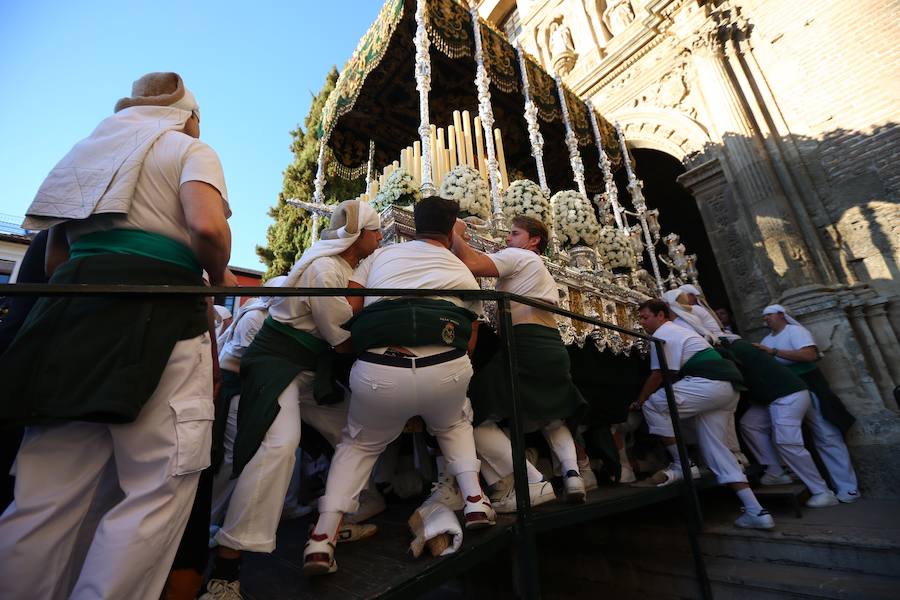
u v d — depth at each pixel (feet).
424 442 8.96
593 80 27.40
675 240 19.31
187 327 3.54
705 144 21.85
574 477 6.83
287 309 5.58
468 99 18.69
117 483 3.63
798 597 8.31
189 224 3.56
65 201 3.39
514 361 5.97
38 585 2.83
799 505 12.03
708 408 10.39
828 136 17.75
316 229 15.65
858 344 15.11
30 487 2.85
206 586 4.27
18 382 2.77
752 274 19.38
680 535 10.45
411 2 13.78
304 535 6.81
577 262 12.74
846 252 16.70
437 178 12.03
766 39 20.25
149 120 4.06
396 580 4.29
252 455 4.53
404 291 4.82
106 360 2.92
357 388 4.96
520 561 5.40
